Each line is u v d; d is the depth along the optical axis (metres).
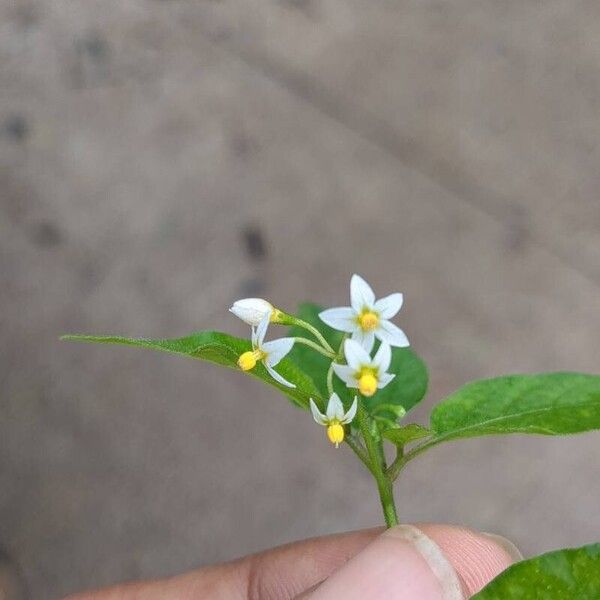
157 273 0.23
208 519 0.21
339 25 0.24
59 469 0.22
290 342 0.09
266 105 0.24
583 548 0.08
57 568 0.21
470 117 0.23
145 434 0.22
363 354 0.08
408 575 0.09
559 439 0.21
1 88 0.25
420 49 0.24
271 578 0.14
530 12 0.24
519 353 0.21
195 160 0.24
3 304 0.23
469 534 0.13
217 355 0.09
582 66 0.24
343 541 0.14
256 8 0.25
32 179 0.24
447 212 0.23
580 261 0.22
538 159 0.23
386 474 0.09
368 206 0.23
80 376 0.22
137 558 0.21
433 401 0.21
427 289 0.22
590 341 0.22
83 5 0.25
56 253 0.23
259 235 0.23
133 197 0.23
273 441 0.21
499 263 0.22
